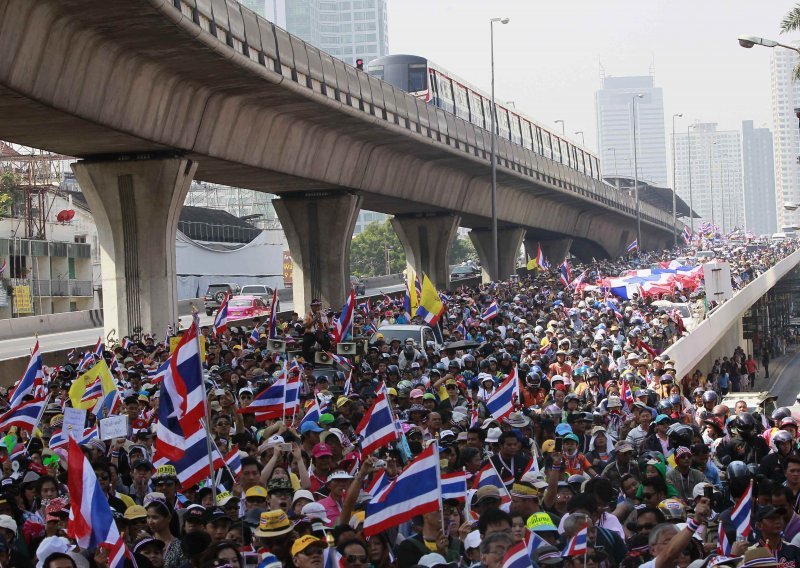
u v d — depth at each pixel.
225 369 30.61
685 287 74.94
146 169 51.56
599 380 31.25
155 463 16.94
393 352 37.25
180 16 38.59
